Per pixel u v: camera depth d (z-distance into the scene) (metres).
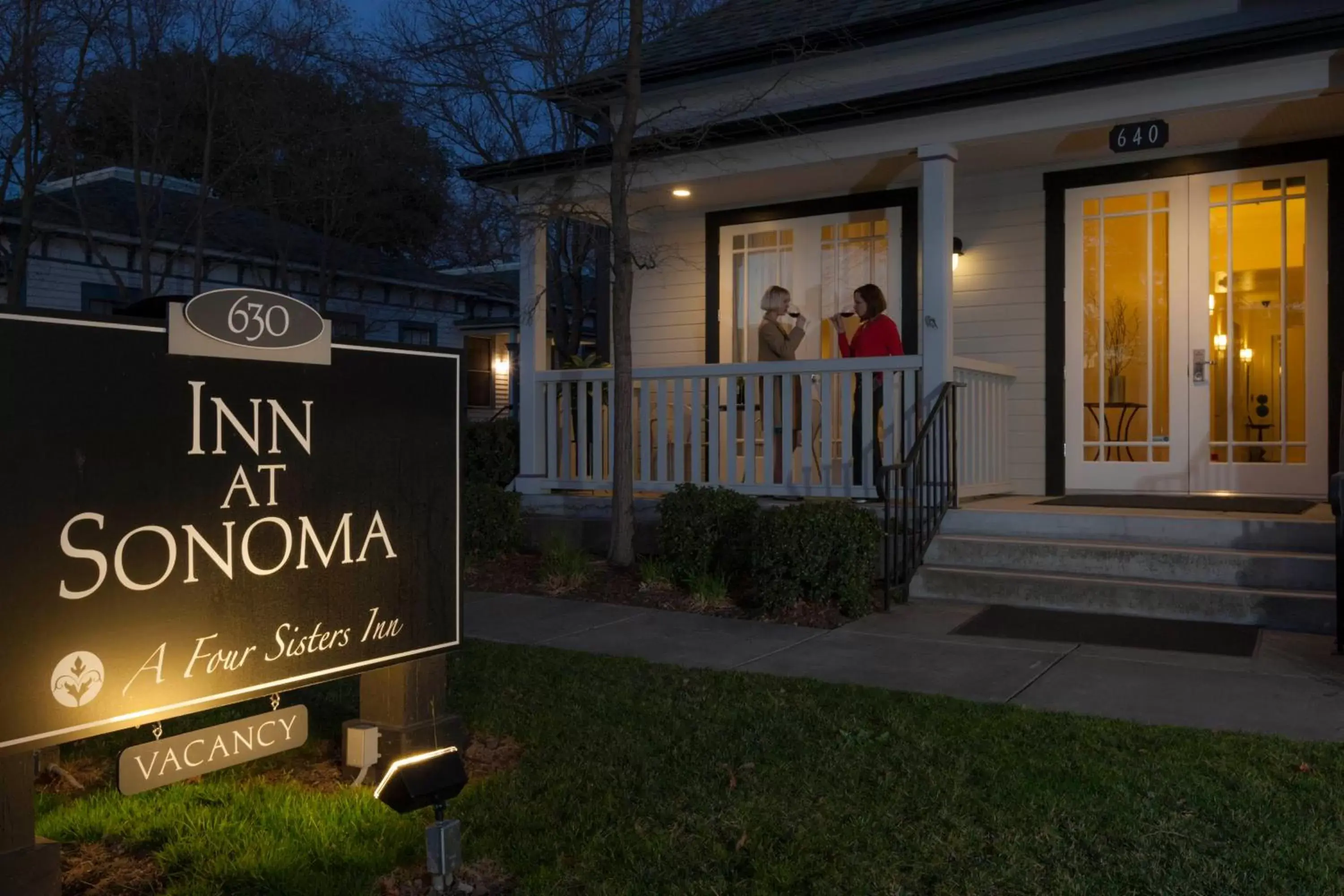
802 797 3.91
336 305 21.80
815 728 4.74
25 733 2.98
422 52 11.77
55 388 3.06
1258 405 8.86
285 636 3.67
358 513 3.91
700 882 3.27
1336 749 4.29
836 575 7.27
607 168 9.84
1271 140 8.69
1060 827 3.62
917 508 7.81
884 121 8.41
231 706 5.37
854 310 10.45
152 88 16.67
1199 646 6.28
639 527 9.62
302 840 3.59
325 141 19.47
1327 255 8.53
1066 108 7.86
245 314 3.52
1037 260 9.70
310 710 5.25
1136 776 4.03
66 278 17.38
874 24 9.50
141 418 3.26
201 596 3.42
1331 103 7.61
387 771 4.00
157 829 3.71
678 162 9.52
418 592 4.13
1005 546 7.79
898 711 4.92
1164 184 9.14
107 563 3.18
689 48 10.90
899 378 8.62
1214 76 7.35
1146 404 9.27
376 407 3.98
